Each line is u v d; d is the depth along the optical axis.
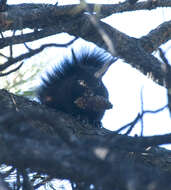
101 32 5.10
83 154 4.64
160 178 4.49
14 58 7.50
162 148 8.48
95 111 11.09
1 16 9.16
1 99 8.40
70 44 7.33
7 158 4.80
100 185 4.43
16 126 5.35
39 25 9.98
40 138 5.34
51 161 4.64
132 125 5.80
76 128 8.87
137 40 9.80
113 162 4.59
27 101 8.76
